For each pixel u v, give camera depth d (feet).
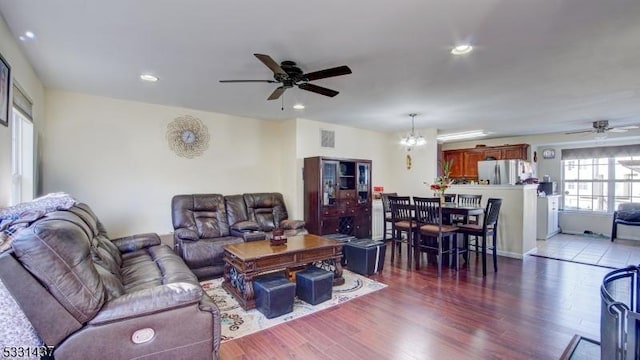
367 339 8.23
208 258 12.80
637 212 21.12
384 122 19.06
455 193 19.06
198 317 6.26
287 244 11.93
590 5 6.22
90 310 5.38
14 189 9.25
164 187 14.89
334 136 19.69
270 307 9.38
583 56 8.82
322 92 10.11
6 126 6.95
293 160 17.95
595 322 9.16
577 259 16.44
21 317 5.21
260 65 9.61
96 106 13.12
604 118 17.37
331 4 6.22
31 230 5.17
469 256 16.40
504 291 11.66
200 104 14.61
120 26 7.15
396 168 23.07
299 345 7.96
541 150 26.35
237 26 7.14
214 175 16.49
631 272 6.95
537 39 7.78
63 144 12.41
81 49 8.40
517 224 16.67
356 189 18.81
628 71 10.00
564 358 7.33
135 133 14.07
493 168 21.02
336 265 12.35
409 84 11.36
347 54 8.71
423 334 8.48
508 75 10.39
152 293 6.02
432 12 6.53
